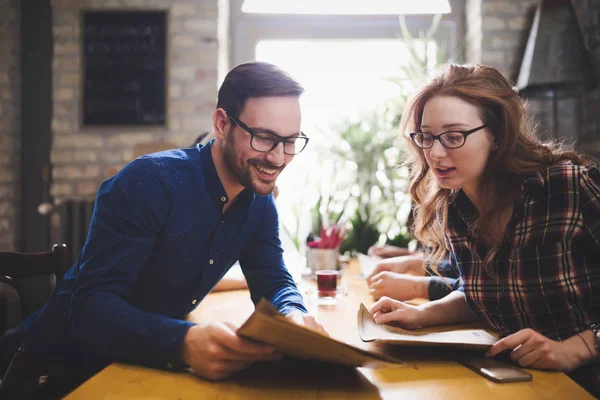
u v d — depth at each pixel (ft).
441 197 4.65
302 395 2.95
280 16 13.28
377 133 11.59
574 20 9.61
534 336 3.46
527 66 9.89
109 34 12.11
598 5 9.93
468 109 3.94
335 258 7.76
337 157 11.60
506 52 11.80
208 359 3.11
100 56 12.13
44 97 12.69
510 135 4.00
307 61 13.25
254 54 13.38
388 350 3.79
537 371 3.38
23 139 12.70
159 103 12.08
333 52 13.21
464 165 3.99
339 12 13.17
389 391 3.02
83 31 12.11
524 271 4.07
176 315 4.57
